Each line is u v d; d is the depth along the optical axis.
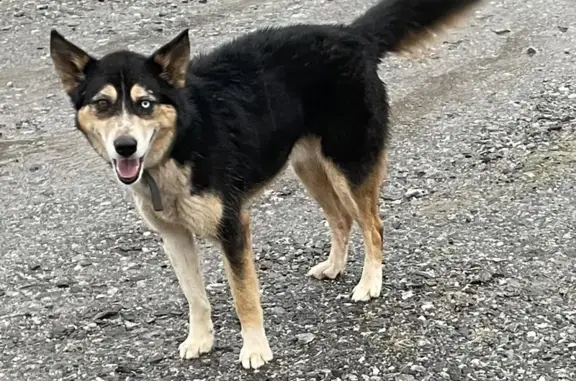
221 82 2.24
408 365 2.20
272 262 2.58
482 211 2.70
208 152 2.14
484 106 3.26
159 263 2.62
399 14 2.46
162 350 2.31
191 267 2.24
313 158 2.42
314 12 4.28
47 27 4.34
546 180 2.81
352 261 2.56
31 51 4.07
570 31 3.82
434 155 3.00
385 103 2.42
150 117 2.07
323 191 2.46
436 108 3.29
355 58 2.36
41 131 3.36
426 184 2.86
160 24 4.28
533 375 2.15
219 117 2.19
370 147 2.38
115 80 2.08
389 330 2.30
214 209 2.16
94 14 4.47
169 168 2.11
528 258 2.49
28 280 2.59
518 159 2.93
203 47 3.90
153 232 2.75
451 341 2.25
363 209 2.40
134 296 2.50
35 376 2.26
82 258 2.66
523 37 3.80
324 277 2.50
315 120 2.36
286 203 2.84
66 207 2.92
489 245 2.55
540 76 3.42
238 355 2.28
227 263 2.21
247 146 2.23
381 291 2.42
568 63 3.50
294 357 2.25
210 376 2.22
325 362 2.23
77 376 2.25
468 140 3.06
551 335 2.25
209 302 2.41
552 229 2.59
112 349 2.32
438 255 2.53
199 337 2.28
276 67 2.31
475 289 2.40
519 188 2.79
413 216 2.71
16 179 3.08
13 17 4.47
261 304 2.42
